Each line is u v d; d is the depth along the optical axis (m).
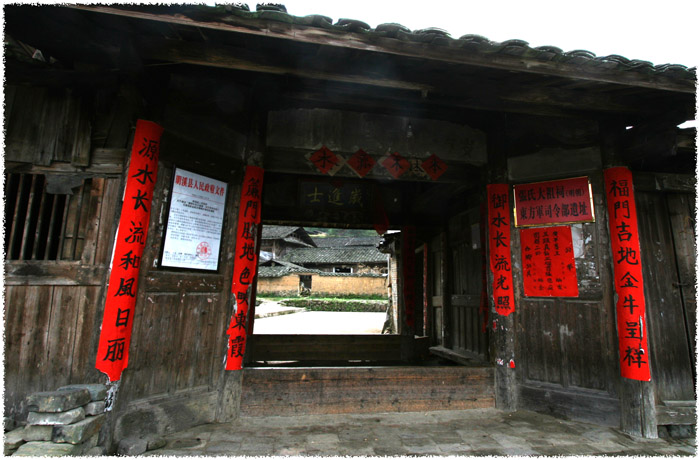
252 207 4.33
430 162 4.89
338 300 27.33
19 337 3.20
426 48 3.02
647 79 3.40
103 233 3.44
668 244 4.45
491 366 4.73
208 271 4.07
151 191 3.54
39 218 3.41
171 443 3.37
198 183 4.00
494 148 5.02
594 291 4.34
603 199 4.43
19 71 3.41
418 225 7.97
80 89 3.58
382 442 3.54
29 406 2.73
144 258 3.52
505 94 3.81
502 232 4.82
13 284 3.25
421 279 9.18
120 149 3.55
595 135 4.56
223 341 4.09
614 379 4.13
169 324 3.68
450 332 7.25
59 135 3.49
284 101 4.60
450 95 4.06
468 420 4.18
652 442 3.71
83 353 3.29
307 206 7.45
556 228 4.61
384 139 4.79
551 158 4.75
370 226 7.73
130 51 3.14
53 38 3.27
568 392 4.32
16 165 3.40
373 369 4.43
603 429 4.00
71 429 2.69
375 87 4.23
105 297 3.21
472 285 6.40
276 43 3.23
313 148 4.59
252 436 3.59
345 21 2.79
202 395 3.89
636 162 4.52
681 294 4.37
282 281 31.78
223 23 2.70
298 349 7.86
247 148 4.43
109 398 3.12
